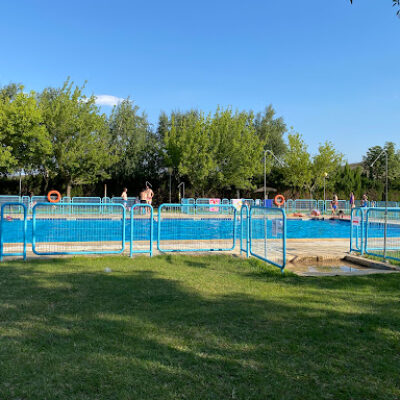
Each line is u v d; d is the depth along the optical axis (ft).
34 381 9.29
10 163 83.66
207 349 11.37
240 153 100.32
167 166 111.34
